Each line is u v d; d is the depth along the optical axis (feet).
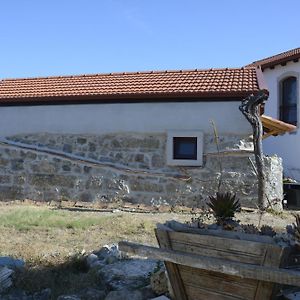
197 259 12.89
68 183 41.68
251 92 38.01
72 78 49.60
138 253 14.40
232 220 15.01
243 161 38.17
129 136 41.09
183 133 39.60
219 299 13.24
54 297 17.34
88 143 42.11
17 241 24.59
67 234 26.58
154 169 40.16
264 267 11.68
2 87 48.60
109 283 18.15
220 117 39.11
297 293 13.09
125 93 40.83
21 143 43.86
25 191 42.75
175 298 14.61
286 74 61.77
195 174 39.06
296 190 50.37
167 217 32.73
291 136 60.03
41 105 43.62
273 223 30.86
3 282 17.89
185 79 44.16
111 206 38.47
